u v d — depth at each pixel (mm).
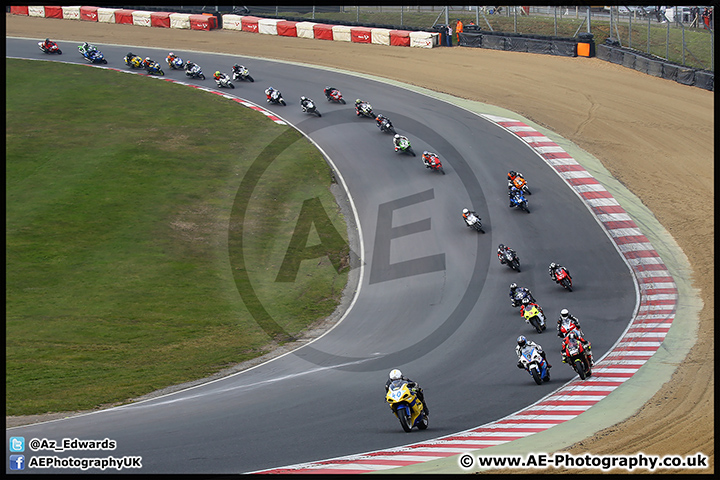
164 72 148125
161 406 46281
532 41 151375
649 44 146875
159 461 35625
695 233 80375
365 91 131375
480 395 47000
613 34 157500
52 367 53125
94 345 57875
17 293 67125
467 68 142875
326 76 141500
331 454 36344
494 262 76125
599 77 133375
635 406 42594
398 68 144625
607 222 83500
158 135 114000
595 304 65688
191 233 84125
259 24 177625
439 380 50906
